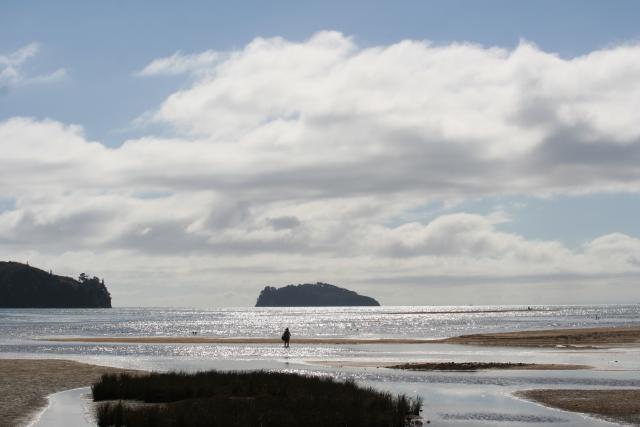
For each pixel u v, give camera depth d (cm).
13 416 2783
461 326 15350
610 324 15375
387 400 2972
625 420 2698
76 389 3659
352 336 11012
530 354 6291
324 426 2514
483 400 3272
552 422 2670
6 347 8000
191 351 7138
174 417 2572
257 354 6600
